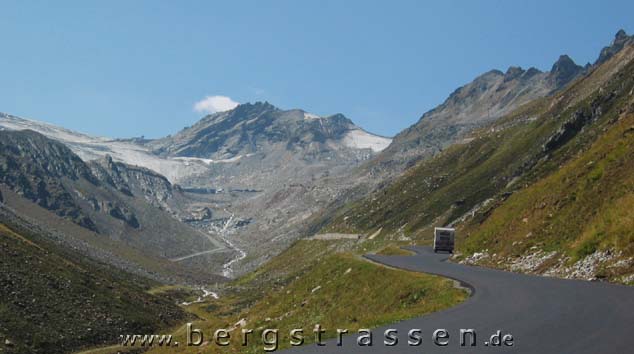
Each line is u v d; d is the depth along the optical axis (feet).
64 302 249.75
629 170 119.44
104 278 346.13
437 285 97.14
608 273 89.92
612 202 112.78
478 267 136.26
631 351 44.19
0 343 184.24
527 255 128.67
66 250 538.47
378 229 647.15
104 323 250.57
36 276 259.19
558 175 160.15
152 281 609.01
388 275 120.67
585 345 46.50
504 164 590.96
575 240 115.44
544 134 576.61
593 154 150.61
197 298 538.06
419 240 469.98
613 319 56.39
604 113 454.40
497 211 189.57
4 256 261.03
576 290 78.38
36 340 201.05
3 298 217.15
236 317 167.94
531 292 78.89
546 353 44.70
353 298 122.01
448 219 510.17
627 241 94.38
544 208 144.56
